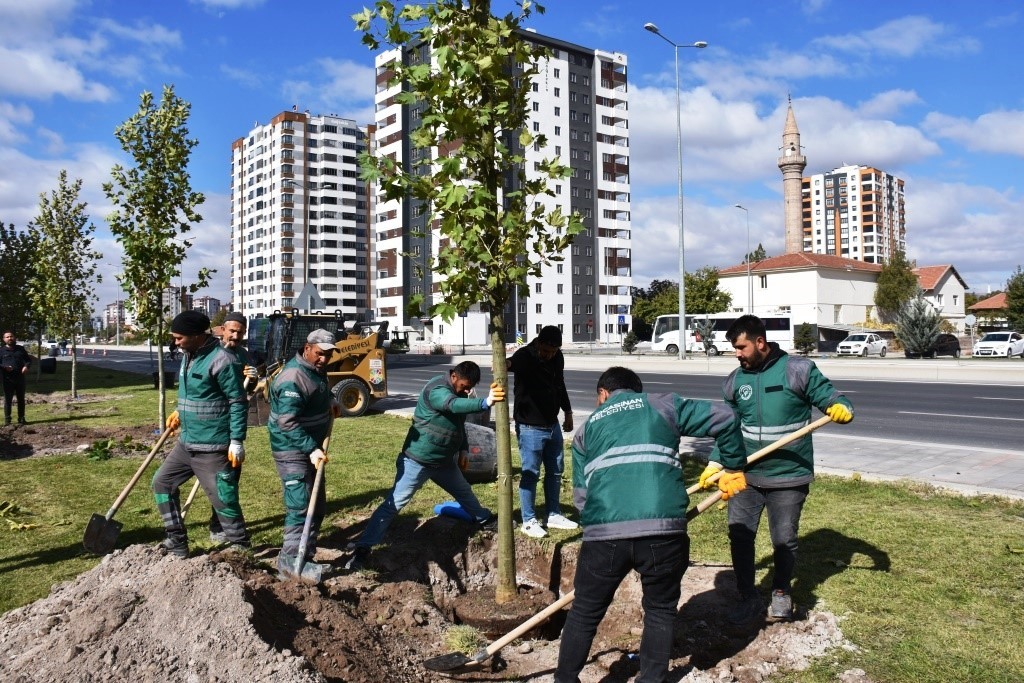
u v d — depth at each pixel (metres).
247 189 122.62
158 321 11.93
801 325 49.81
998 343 39.91
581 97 84.56
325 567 4.95
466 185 4.35
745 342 4.16
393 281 85.88
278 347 15.64
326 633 3.80
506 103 4.33
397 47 4.58
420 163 4.54
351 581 4.77
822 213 165.12
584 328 85.12
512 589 4.75
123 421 14.18
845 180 161.75
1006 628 4.04
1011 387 20.84
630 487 3.34
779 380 4.12
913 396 18.14
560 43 82.25
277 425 4.83
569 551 5.45
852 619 4.20
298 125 110.94
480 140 4.46
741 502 4.23
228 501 5.25
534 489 5.97
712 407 3.51
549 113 80.94
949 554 5.26
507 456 4.68
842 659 3.76
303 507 4.83
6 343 13.70
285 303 111.50
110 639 3.50
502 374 4.64
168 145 11.55
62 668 3.30
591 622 3.44
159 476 5.29
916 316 39.12
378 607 4.46
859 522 6.12
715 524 6.21
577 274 84.50
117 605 3.69
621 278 88.44
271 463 9.31
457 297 4.47
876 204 159.62
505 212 4.43
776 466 4.11
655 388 21.28
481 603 4.73
